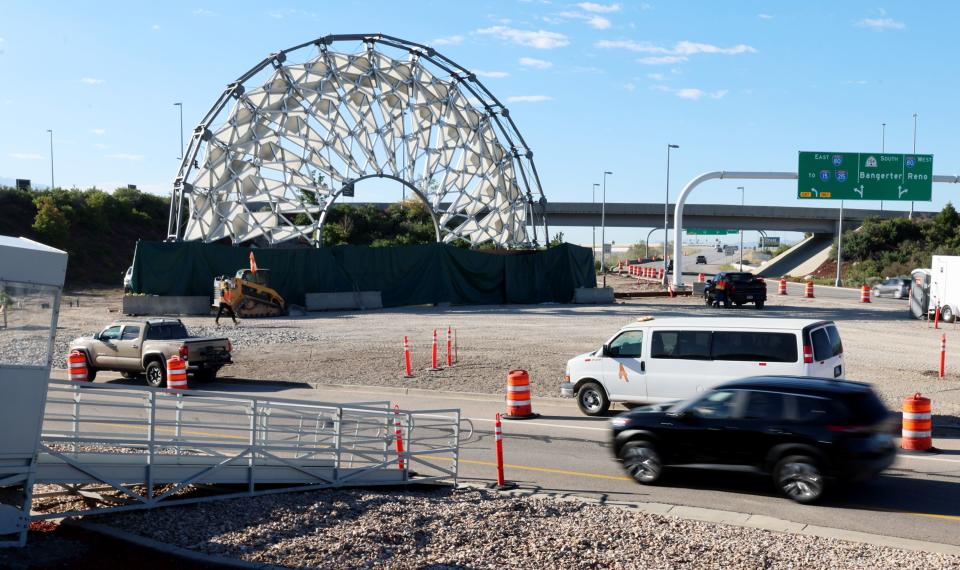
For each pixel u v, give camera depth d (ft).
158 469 32.53
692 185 190.19
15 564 25.96
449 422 49.24
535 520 32.48
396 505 34.17
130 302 144.66
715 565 27.04
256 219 189.78
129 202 322.75
